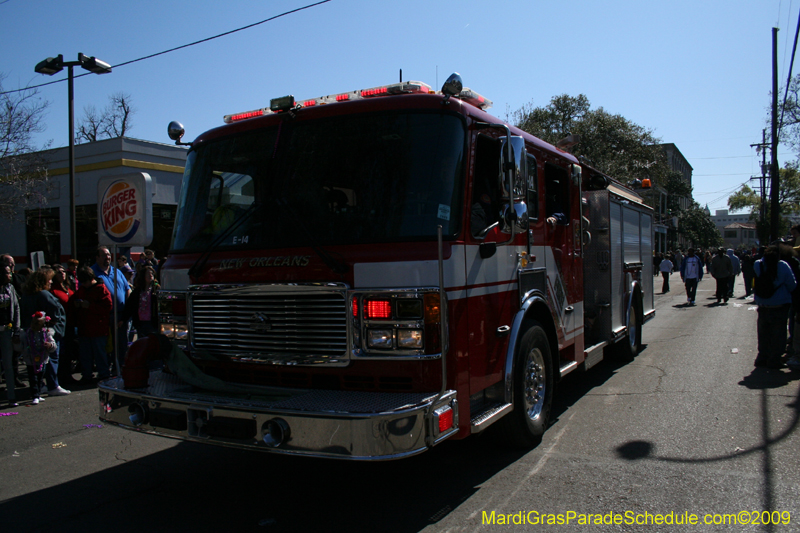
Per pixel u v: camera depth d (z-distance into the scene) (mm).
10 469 4820
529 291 4828
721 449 4754
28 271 10406
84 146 18562
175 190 18891
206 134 4641
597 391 6898
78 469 4797
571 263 6016
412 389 3504
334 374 3670
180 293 4340
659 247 60375
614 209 7625
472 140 3947
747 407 5961
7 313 6992
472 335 3807
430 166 3729
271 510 3879
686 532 3387
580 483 4125
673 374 7684
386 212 3693
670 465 4430
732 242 125688
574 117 31781
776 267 7684
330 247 3693
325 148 4004
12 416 6574
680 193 70812
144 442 5535
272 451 3260
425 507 3828
